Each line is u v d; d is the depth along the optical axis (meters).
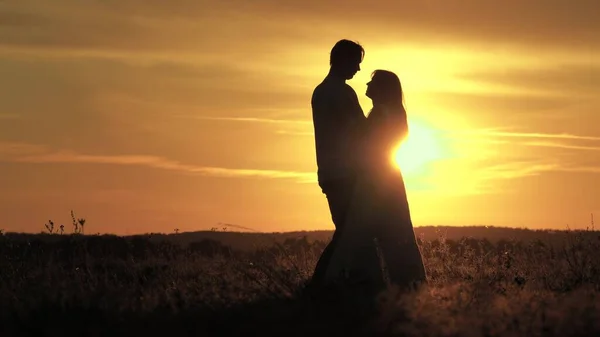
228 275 10.83
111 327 8.17
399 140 10.75
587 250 11.00
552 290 9.94
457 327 7.54
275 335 7.91
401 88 10.93
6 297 9.64
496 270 11.33
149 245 16.36
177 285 10.43
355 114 10.83
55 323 8.30
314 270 10.84
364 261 10.45
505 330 7.45
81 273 11.31
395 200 10.62
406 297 8.20
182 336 7.97
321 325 8.02
